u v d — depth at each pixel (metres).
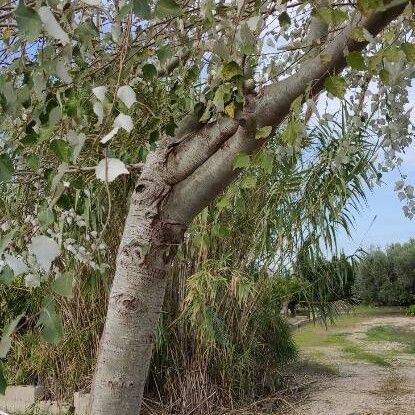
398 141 2.86
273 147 3.50
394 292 17.77
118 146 2.98
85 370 5.58
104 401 2.08
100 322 5.48
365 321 14.53
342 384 6.57
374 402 5.68
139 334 2.10
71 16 1.92
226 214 5.14
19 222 2.82
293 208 5.17
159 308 2.16
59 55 1.64
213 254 5.38
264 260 5.39
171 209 2.12
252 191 5.12
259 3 1.99
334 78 1.69
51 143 1.56
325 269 5.74
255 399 5.76
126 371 2.09
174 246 2.14
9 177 1.50
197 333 5.28
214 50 1.96
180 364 5.43
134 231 2.12
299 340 10.93
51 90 1.74
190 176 2.10
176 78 2.71
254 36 2.02
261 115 1.89
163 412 5.28
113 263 5.13
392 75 2.36
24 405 5.64
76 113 1.83
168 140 2.15
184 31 2.30
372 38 1.71
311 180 5.03
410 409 5.41
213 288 5.02
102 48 2.27
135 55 2.09
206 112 2.02
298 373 7.39
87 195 2.91
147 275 2.11
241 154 1.87
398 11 1.71
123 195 4.91
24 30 1.17
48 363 5.63
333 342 10.75
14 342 5.56
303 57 2.10
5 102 1.52
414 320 14.70
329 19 1.62
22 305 5.34
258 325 5.78
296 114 1.79
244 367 5.55
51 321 1.30
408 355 9.30
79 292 5.21
